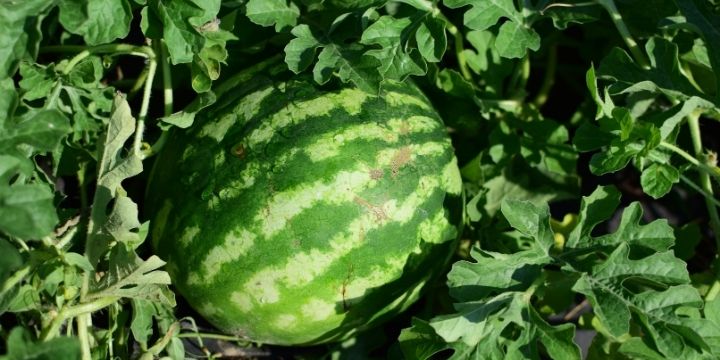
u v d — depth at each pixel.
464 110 1.10
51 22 1.06
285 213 0.93
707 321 0.95
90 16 0.94
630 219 0.98
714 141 1.27
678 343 0.93
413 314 1.15
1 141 0.89
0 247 0.86
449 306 1.13
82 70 1.02
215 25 1.03
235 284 0.95
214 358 1.10
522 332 0.95
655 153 1.03
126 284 0.95
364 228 0.94
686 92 1.01
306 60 0.98
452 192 0.99
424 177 0.97
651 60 1.02
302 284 0.94
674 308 0.94
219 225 0.94
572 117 1.23
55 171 1.03
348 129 0.95
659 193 1.00
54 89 1.01
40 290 0.95
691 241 1.12
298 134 0.95
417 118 0.99
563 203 1.25
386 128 0.96
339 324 0.98
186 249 0.96
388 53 0.99
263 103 0.97
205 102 0.98
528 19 1.05
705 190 1.08
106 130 0.99
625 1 1.11
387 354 1.07
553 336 0.94
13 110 0.90
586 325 1.09
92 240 0.96
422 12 1.02
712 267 1.12
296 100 0.97
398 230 0.95
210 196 0.95
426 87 1.10
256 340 1.02
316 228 0.93
